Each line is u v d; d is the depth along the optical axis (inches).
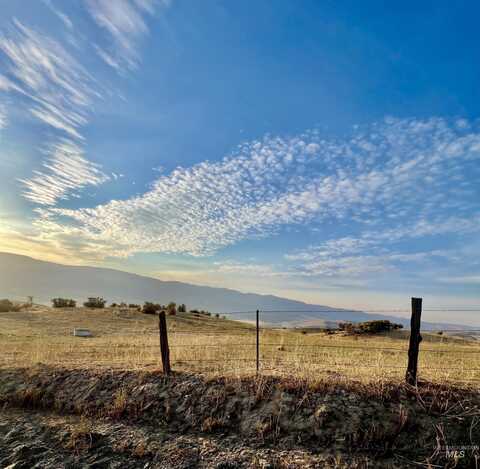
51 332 1093.1
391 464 286.8
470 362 546.6
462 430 309.9
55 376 450.3
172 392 391.2
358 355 611.5
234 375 405.4
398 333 1496.1
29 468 299.9
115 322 1408.7
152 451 311.0
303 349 724.0
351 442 308.5
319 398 350.6
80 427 348.8
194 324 1520.7
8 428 359.3
